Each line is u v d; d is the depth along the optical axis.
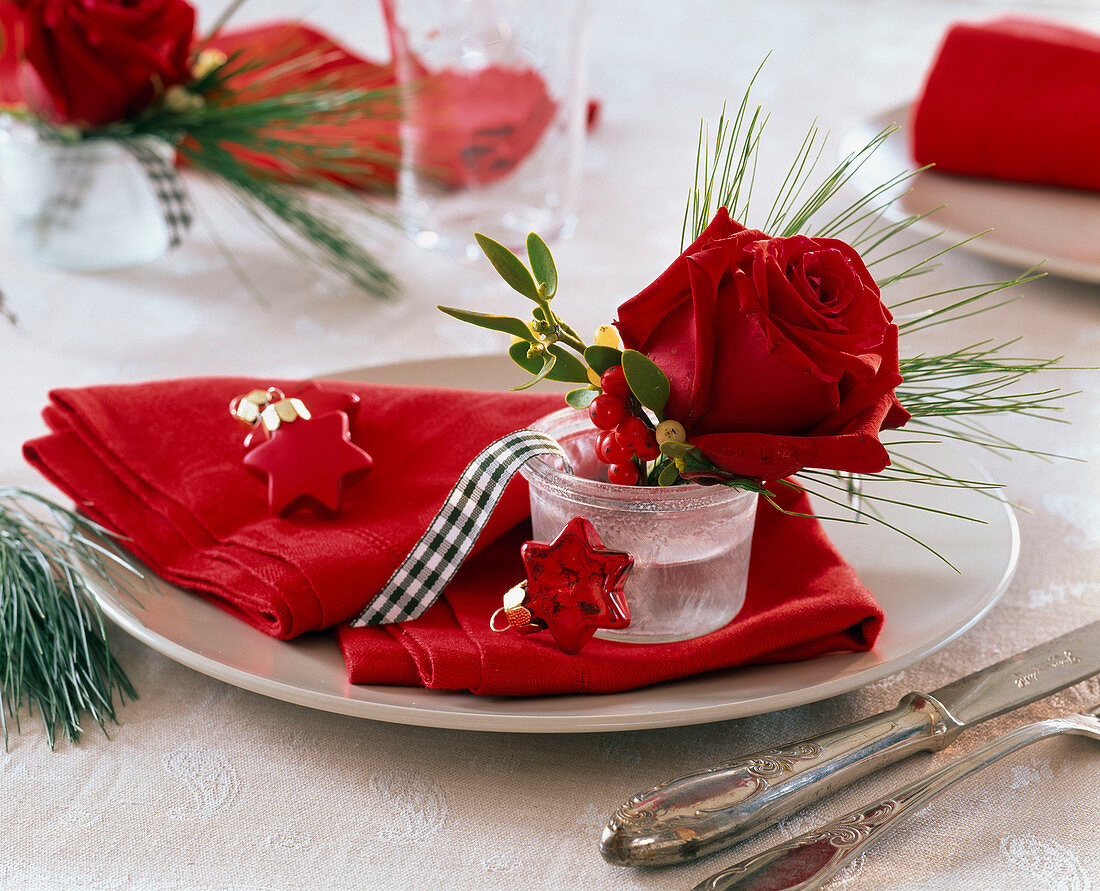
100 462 0.74
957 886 0.62
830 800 0.64
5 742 0.67
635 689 0.66
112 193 1.01
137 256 1.05
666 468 0.66
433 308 0.98
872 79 1.57
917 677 0.69
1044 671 0.68
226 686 0.69
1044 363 0.71
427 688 0.66
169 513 0.72
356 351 0.92
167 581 0.71
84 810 0.64
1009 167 1.04
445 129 1.02
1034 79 1.01
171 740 0.67
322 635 0.69
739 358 0.63
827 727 0.67
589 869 0.62
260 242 1.12
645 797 0.63
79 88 0.95
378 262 1.05
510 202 1.07
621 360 0.65
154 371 0.90
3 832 0.63
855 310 0.62
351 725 0.67
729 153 0.69
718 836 0.62
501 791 0.65
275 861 0.63
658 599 0.67
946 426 0.84
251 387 0.77
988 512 0.74
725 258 0.62
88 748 0.66
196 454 0.74
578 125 1.06
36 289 1.00
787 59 1.66
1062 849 0.63
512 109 1.02
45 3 0.93
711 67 1.62
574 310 0.96
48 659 0.68
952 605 0.69
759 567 0.71
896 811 0.62
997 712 0.66
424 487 0.73
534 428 0.71
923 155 1.07
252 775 0.65
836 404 0.63
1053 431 0.85
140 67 0.95
